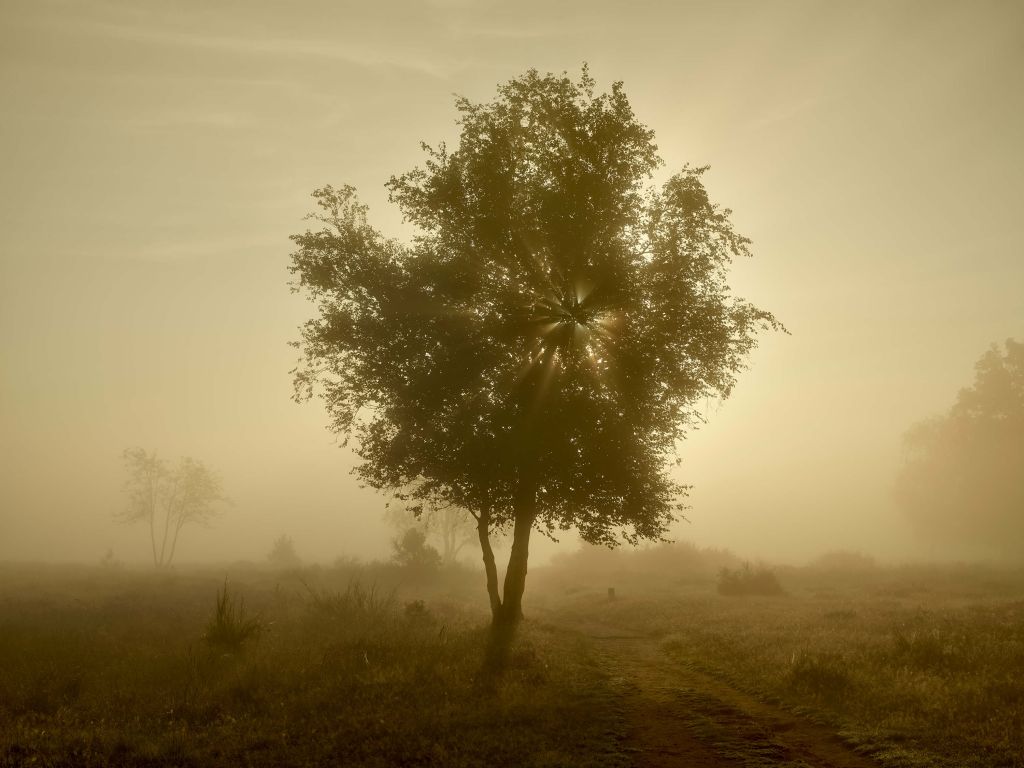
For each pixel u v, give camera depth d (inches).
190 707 416.2
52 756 315.9
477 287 808.9
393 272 831.1
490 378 818.2
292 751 331.6
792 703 429.1
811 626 858.8
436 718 386.9
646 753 333.4
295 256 839.1
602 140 794.8
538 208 792.3
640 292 788.6
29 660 544.7
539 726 377.7
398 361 824.3
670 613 1116.5
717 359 826.2
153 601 1182.3
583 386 815.7
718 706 437.7
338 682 476.4
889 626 828.0
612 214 800.9
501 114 824.9
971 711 367.6
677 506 884.6
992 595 1407.5
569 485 839.7
